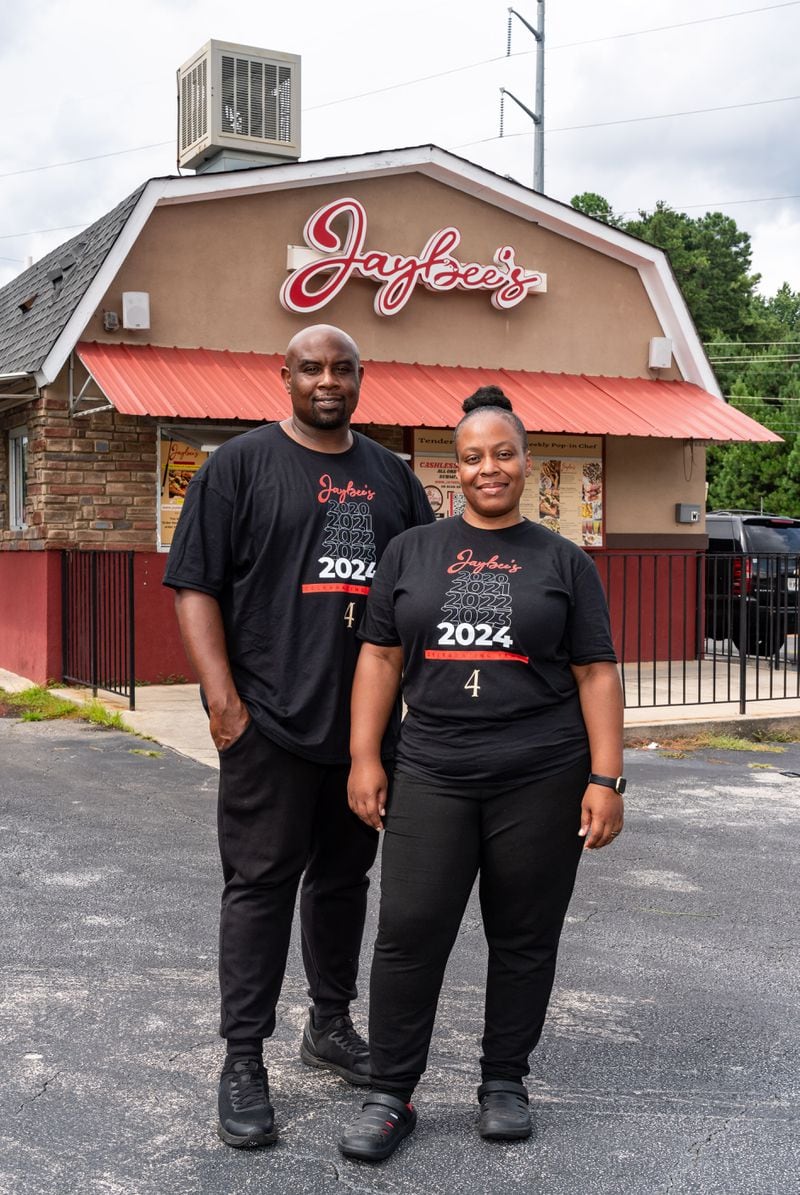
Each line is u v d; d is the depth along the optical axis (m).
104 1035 3.77
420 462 13.05
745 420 13.78
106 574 10.95
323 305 12.31
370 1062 3.22
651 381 14.39
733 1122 3.27
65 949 4.56
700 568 10.32
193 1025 3.87
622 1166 3.02
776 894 5.48
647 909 5.23
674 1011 4.08
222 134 13.72
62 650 11.70
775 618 10.73
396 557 3.26
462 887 3.13
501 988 3.22
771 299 75.94
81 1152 3.04
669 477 14.43
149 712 10.08
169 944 4.63
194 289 11.94
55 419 11.55
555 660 3.17
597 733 3.16
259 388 11.51
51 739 9.05
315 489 3.36
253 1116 3.10
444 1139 3.16
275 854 3.26
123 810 6.84
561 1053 3.72
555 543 3.21
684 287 61.31
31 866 5.68
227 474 3.32
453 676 3.11
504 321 13.51
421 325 13.05
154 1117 3.24
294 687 3.29
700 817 7.01
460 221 13.20
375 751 3.23
